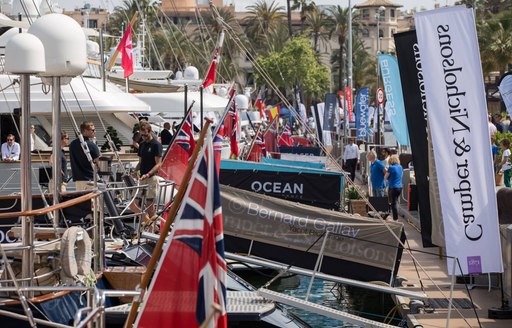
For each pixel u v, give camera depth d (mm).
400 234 19969
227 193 20734
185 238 9062
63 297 12906
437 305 20656
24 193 12047
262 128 52844
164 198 21594
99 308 10219
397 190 35406
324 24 147250
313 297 23562
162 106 36812
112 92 27969
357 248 20047
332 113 58906
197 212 9062
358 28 149875
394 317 21312
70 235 12812
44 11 28844
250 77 124625
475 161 18672
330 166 55906
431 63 18766
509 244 19953
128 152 27547
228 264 22953
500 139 43062
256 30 131000
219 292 8914
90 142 19766
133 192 21734
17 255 13602
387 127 58188
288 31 137000
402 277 23250
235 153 33188
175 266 9070
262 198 20688
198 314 8914
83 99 25172
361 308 22438
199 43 106000
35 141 25016
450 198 18766
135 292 10859
